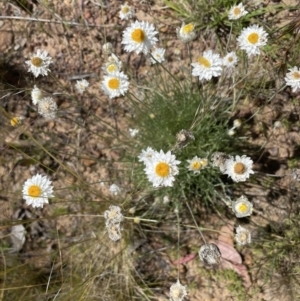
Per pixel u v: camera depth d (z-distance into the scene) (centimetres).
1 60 40
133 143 36
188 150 33
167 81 37
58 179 38
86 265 36
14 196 39
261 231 34
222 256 34
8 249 38
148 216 36
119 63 30
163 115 34
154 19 37
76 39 39
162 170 26
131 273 36
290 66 33
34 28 39
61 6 39
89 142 38
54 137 39
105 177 37
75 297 33
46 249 38
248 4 36
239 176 27
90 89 38
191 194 36
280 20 35
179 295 27
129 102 37
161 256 36
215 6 36
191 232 36
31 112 39
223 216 35
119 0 38
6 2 39
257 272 34
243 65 34
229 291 34
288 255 33
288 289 33
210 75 27
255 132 35
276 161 35
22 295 34
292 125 35
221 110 35
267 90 35
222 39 37
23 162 39
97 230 37
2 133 39
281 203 34
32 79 39
